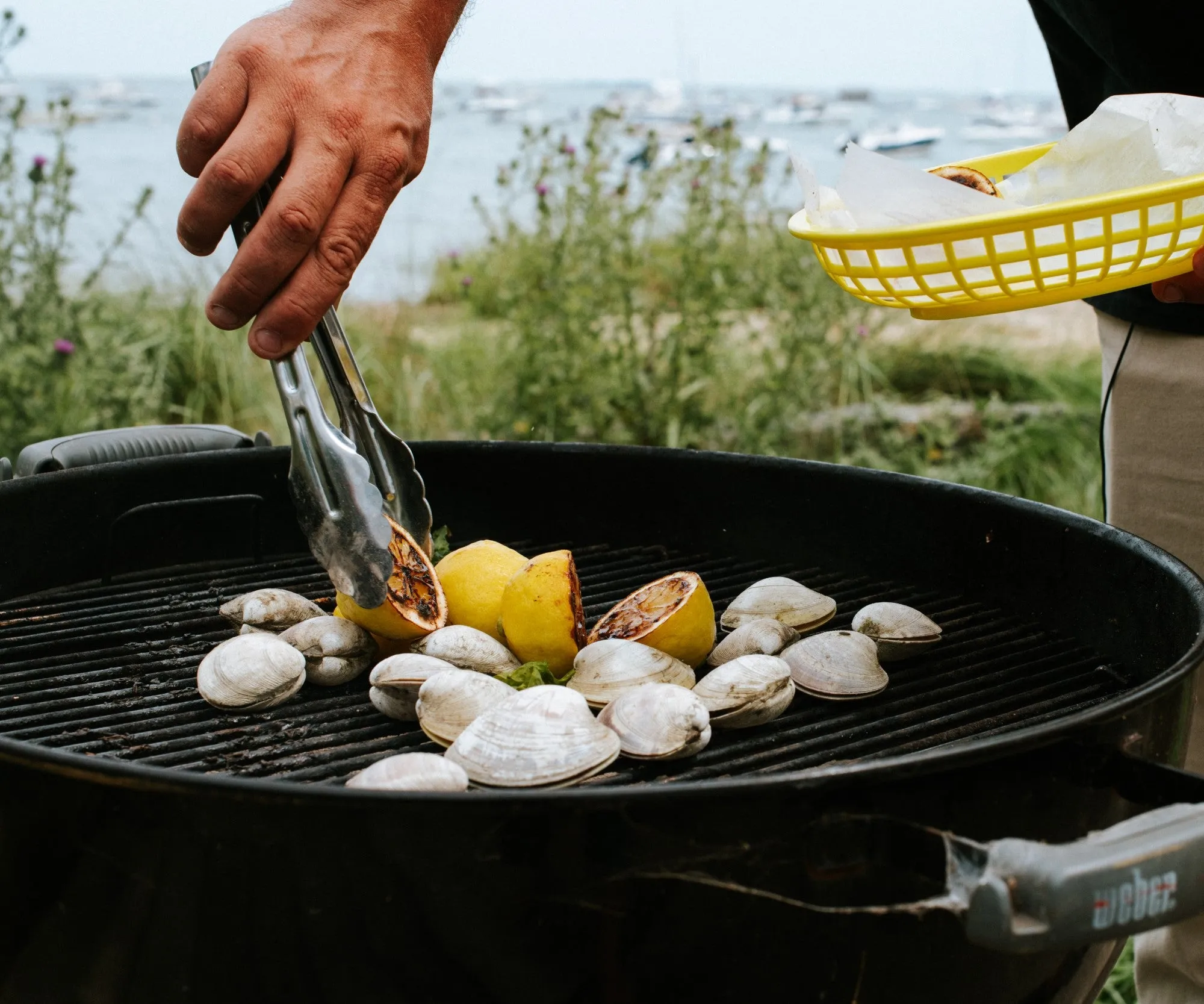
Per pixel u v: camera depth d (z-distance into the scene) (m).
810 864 0.82
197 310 3.85
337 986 0.85
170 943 0.86
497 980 0.84
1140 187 1.03
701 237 3.85
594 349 3.55
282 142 1.05
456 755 0.97
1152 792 0.91
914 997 0.89
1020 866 0.78
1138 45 1.52
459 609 1.29
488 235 4.27
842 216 1.21
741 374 3.88
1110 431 1.80
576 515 1.83
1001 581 1.51
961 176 1.33
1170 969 1.71
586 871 0.80
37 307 3.23
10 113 3.19
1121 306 1.71
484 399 3.84
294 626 1.27
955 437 3.96
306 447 1.14
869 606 1.37
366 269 4.67
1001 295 1.12
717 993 0.86
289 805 0.79
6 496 1.54
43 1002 0.94
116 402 3.39
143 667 1.32
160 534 1.70
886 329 4.66
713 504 1.76
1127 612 1.32
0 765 0.87
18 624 1.46
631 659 1.16
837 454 3.81
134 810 0.83
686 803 0.79
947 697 1.25
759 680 1.13
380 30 1.13
